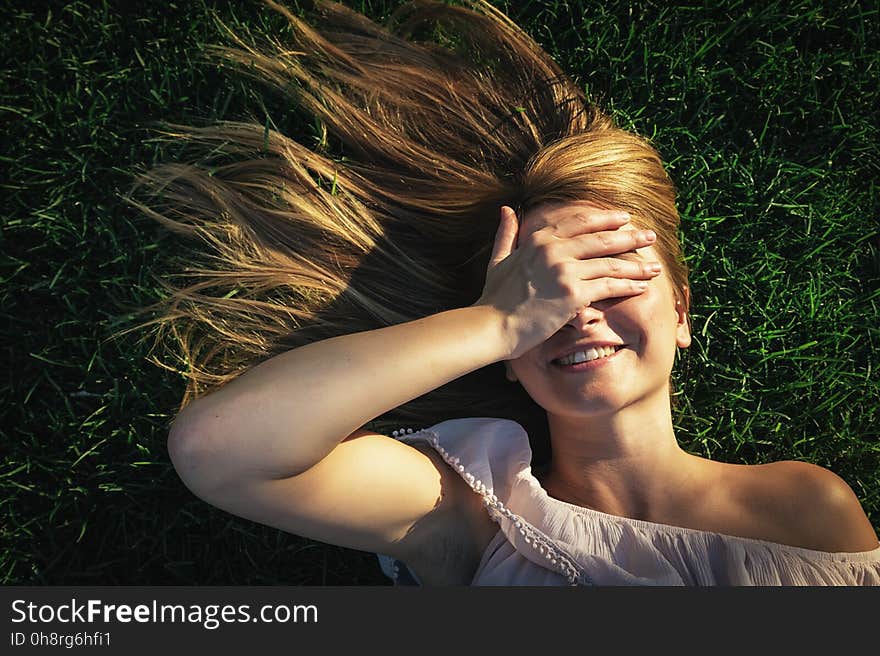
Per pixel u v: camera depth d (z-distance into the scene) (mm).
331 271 1773
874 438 1939
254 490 1258
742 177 1959
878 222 1995
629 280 1375
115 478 1847
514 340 1328
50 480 1857
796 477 1546
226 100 1889
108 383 1858
